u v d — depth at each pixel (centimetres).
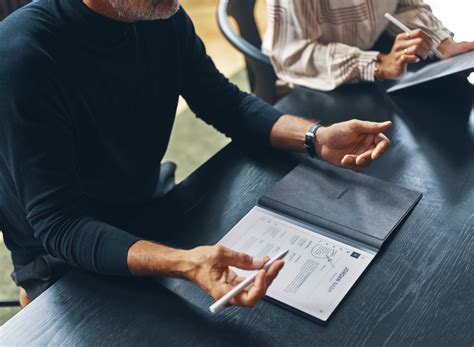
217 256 98
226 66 318
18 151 111
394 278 103
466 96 148
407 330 94
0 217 134
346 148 127
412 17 170
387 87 154
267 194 121
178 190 126
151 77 131
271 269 95
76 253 109
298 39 160
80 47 118
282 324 97
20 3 168
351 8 160
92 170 131
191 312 100
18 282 137
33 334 98
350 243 109
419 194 119
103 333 98
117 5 112
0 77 110
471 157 129
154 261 103
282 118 137
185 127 282
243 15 192
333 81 155
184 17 137
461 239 110
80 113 121
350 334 94
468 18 183
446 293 100
